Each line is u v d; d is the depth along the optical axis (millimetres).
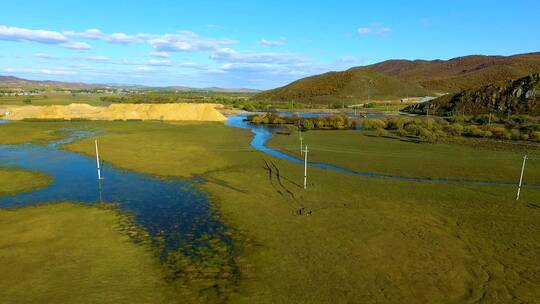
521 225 22750
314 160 42469
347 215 23906
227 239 20031
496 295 15047
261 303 14141
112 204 25500
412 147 52375
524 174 36312
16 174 32906
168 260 17500
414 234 20984
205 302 14133
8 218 22359
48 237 19594
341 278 16062
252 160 40781
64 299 13992
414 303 14312
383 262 17594
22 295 14148
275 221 22750
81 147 46781
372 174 36031
